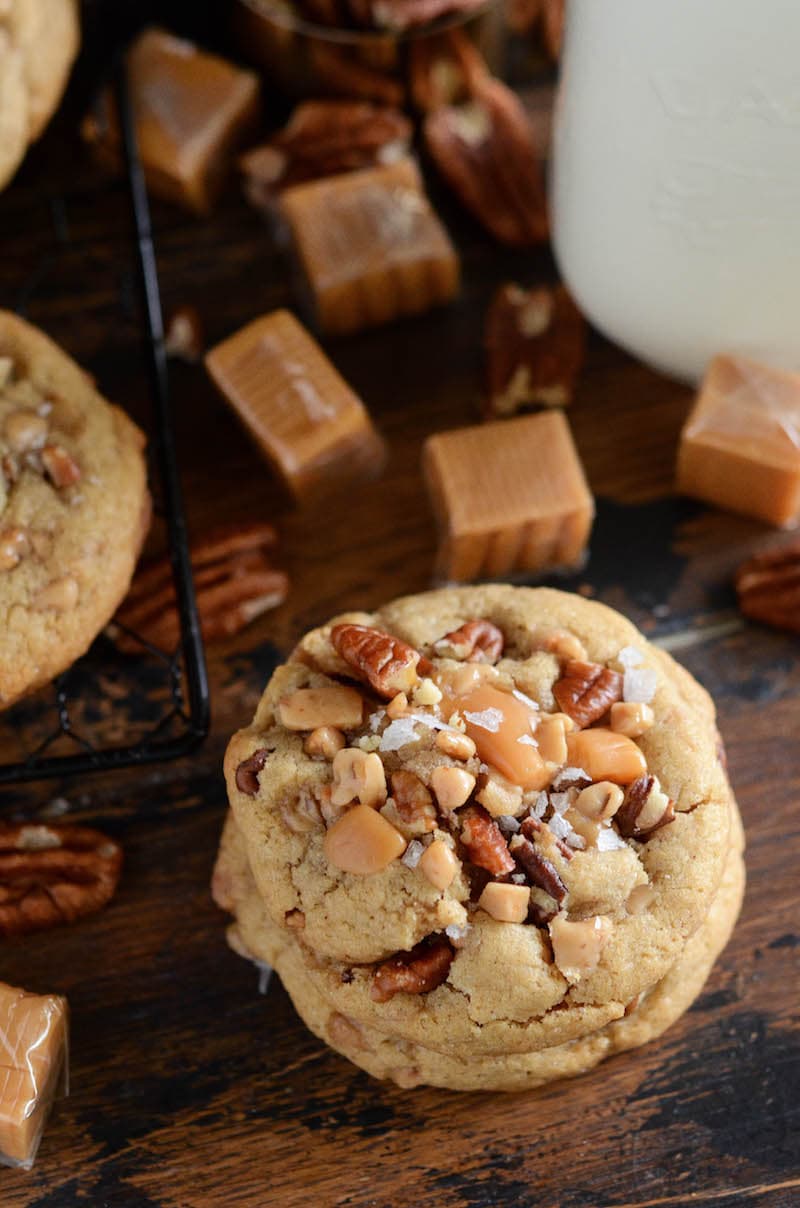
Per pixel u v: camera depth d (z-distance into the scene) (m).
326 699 0.38
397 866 0.37
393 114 0.45
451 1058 0.38
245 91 0.45
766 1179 0.39
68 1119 0.39
